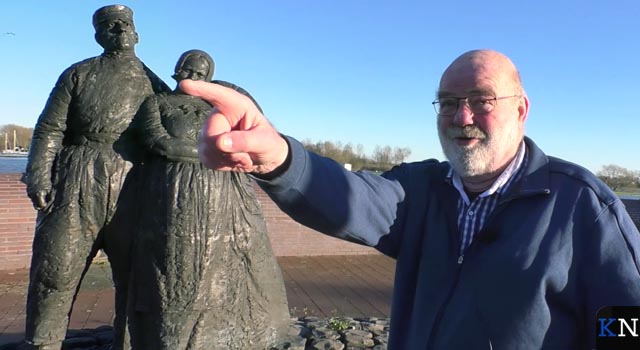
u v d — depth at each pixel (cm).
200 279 288
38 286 294
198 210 287
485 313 161
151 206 288
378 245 184
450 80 173
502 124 168
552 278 155
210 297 294
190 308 288
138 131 300
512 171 171
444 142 175
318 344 439
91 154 294
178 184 285
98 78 297
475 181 176
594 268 155
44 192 290
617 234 155
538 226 161
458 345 164
